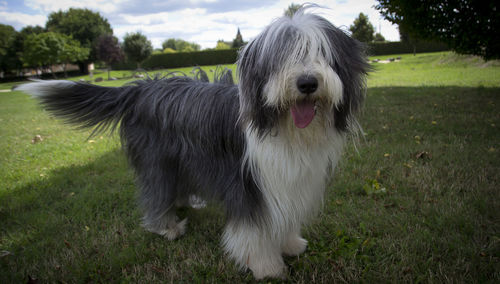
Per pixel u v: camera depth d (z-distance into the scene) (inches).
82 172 155.4
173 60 1402.6
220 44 1975.9
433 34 281.4
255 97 65.2
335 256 88.7
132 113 97.1
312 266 87.0
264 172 71.3
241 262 83.0
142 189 98.5
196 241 101.0
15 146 209.3
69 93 94.8
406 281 79.0
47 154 187.6
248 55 66.7
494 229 93.7
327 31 65.6
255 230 78.3
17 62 1560.0
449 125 185.8
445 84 354.3
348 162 145.0
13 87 92.9
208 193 86.1
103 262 91.0
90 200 125.1
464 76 413.7
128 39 1348.4
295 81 58.7
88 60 1715.1
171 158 90.4
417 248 89.1
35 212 118.5
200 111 82.7
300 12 70.3
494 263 80.9
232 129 77.8
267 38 64.0
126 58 1467.8
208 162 83.7
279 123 65.8
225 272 85.4
